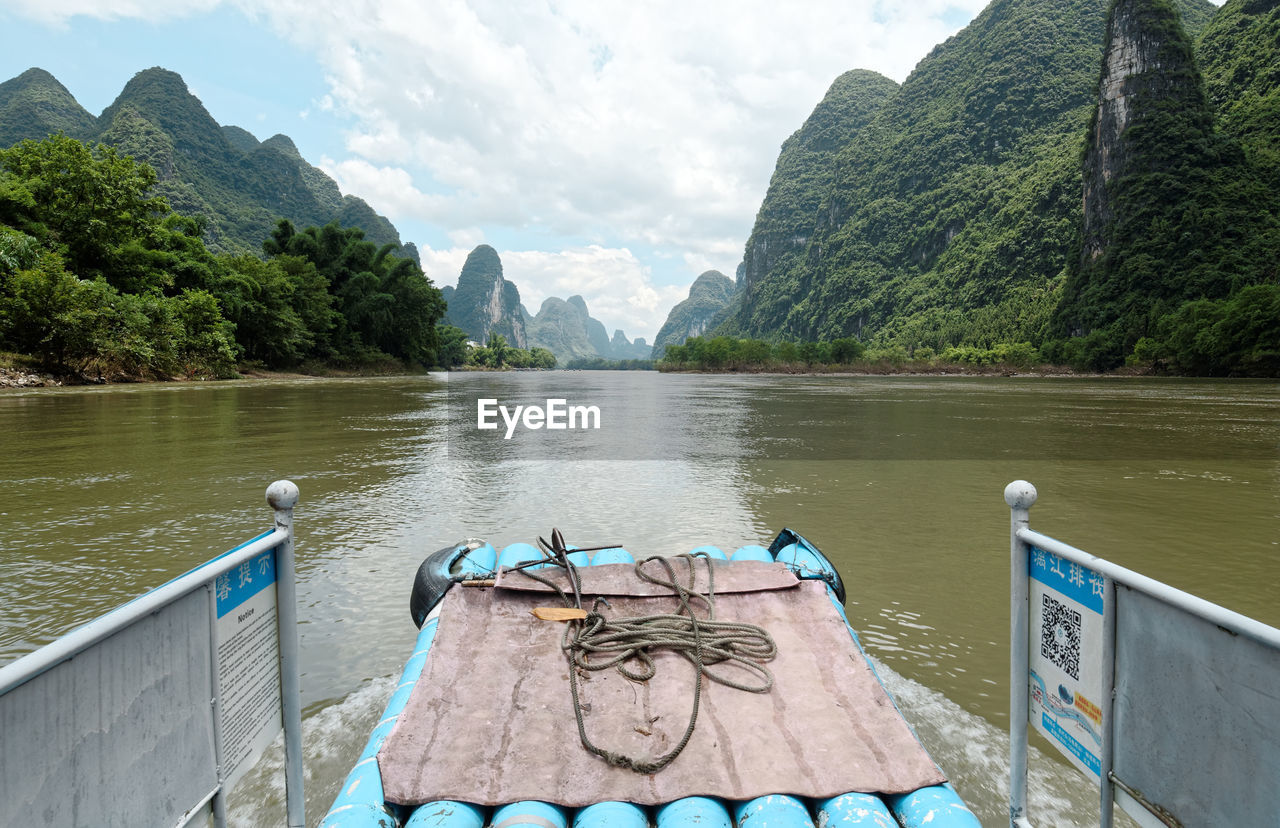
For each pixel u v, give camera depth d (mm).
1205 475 10375
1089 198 102812
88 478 9281
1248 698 1354
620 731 2484
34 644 4137
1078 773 2906
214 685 1689
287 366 51188
